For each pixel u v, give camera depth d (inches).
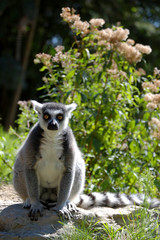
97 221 248.4
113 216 257.1
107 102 333.4
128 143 325.7
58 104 275.1
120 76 346.3
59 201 255.6
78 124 345.4
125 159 337.7
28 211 255.9
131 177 327.9
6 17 895.1
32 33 895.7
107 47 340.8
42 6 965.2
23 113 374.6
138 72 352.2
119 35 327.3
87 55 334.0
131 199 288.8
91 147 345.1
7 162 357.4
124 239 234.1
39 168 261.3
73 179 262.2
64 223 241.0
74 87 346.9
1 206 274.5
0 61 872.3
